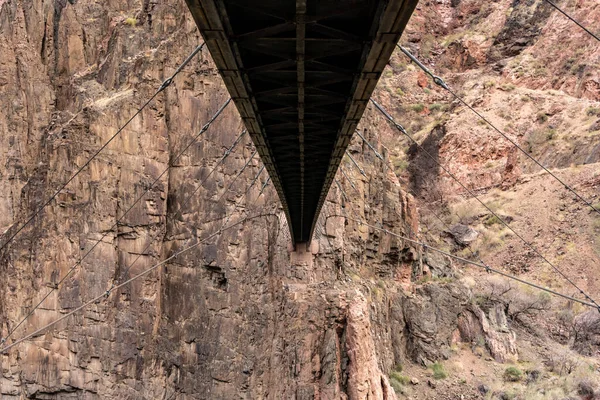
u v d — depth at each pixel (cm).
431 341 3700
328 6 729
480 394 3388
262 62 898
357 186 3706
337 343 2848
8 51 4400
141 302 3244
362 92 937
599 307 1381
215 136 3375
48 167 3562
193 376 3116
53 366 3266
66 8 4378
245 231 3225
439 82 1054
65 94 4278
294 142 1327
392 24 690
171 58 3494
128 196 3316
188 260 3278
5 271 3481
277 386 2888
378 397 2784
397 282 3938
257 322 3067
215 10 682
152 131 3384
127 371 3195
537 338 4100
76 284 3281
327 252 3203
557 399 3250
